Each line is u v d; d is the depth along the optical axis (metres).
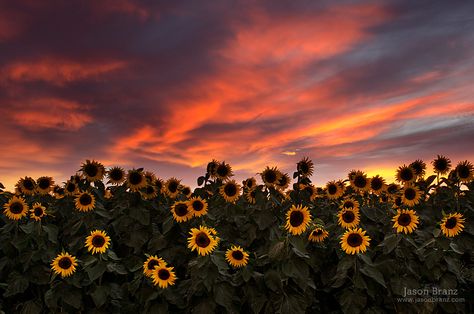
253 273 5.18
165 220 5.88
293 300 5.03
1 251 6.29
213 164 6.62
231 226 5.95
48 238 5.95
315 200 7.19
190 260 5.60
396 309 5.26
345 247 5.04
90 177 6.43
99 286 5.38
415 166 6.48
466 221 5.87
